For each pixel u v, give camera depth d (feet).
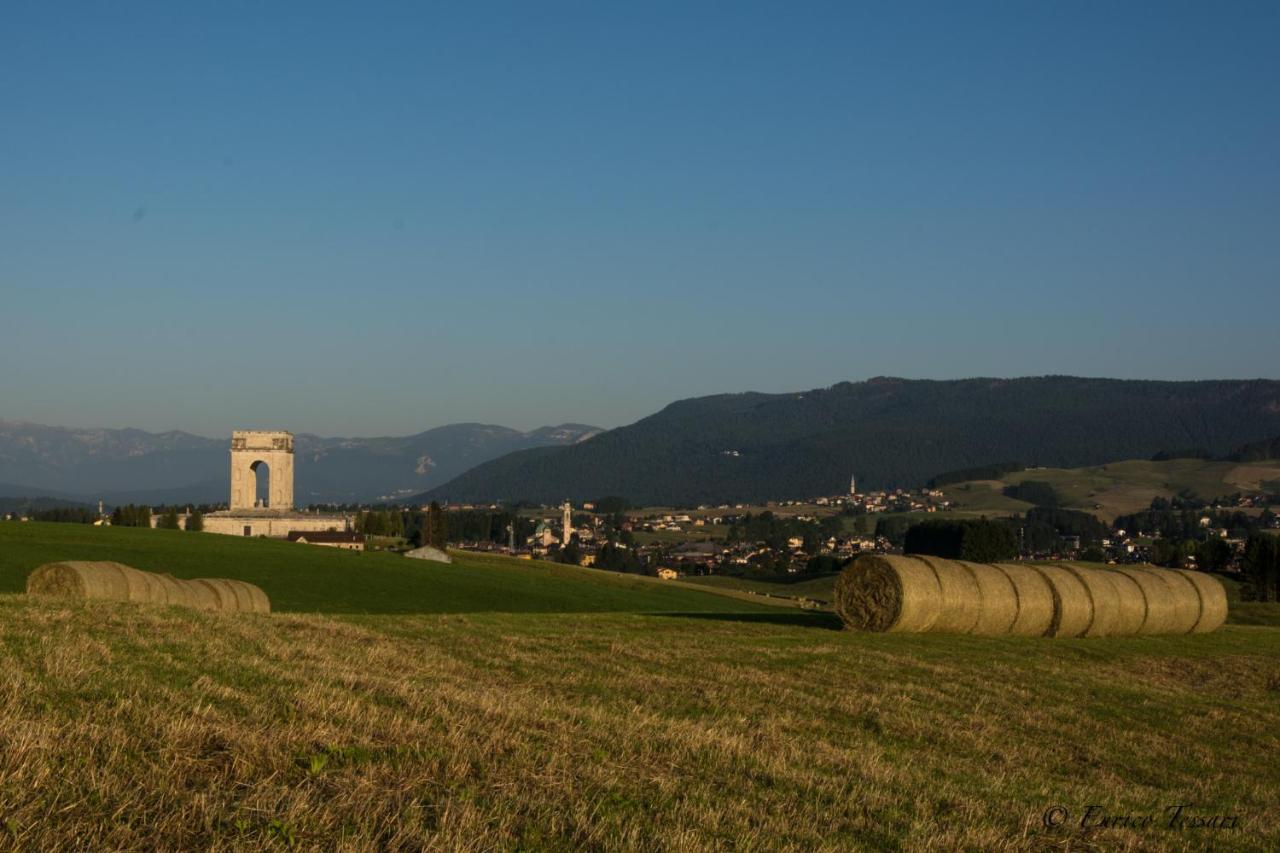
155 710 46.21
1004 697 85.71
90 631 68.33
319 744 45.09
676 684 80.64
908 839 43.96
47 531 271.28
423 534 437.58
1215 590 134.10
